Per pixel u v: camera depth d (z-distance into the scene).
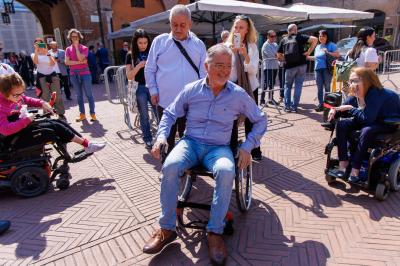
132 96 5.17
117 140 5.64
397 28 21.09
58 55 9.91
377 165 3.36
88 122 7.03
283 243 2.63
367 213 3.01
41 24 26.34
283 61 7.28
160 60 3.40
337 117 3.57
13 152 3.54
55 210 3.29
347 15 9.59
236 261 2.44
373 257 2.41
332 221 2.91
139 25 8.84
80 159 3.97
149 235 2.80
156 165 4.42
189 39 3.34
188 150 2.63
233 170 2.41
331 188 3.55
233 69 3.71
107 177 4.09
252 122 2.74
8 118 3.50
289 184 3.70
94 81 14.95
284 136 5.46
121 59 16.73
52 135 3.65
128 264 2.45
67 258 2.54
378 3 21.23
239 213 3.11
